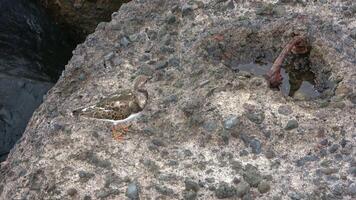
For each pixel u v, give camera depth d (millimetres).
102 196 2186
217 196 2182
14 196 2217
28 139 2365
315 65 2510
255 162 2250
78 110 2291
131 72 2488
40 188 2215
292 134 2289
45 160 2268
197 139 2299
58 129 2330
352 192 2168
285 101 2361
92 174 2232
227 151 2275
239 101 2363
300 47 2502
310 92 2480
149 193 2191
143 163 2252
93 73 2496
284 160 2250
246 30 2553
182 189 2197
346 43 2508
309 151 2262
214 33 2549
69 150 2287
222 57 2555
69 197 2191
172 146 2289
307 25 2551
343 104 2340
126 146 2291
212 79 2418
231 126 2301
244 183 2193
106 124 2342
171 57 2502
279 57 2479
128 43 2566
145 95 2311
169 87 2424
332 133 2287
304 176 2213
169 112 2357
